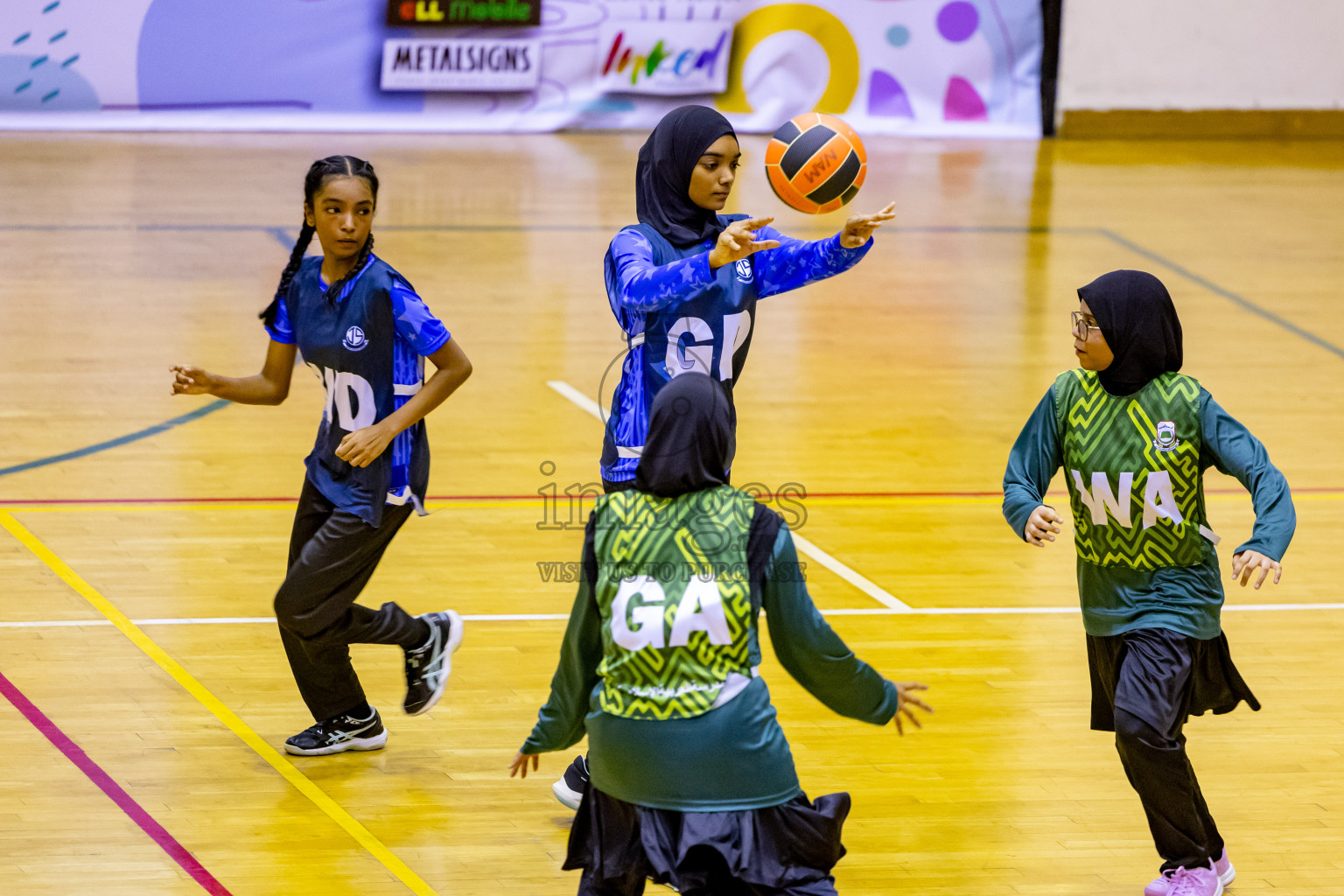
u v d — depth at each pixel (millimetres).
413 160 38469
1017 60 44750
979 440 21359
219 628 14625
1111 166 41656
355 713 12359
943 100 44781
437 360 11508
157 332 24641
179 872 10453
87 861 10539
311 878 10461
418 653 12266
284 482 18812
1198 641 10227
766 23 43188
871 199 36688
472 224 32562
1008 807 11883
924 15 43875
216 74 40156
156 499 18031
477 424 21188
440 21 41219
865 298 28859
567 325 26141
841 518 18266
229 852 10758
